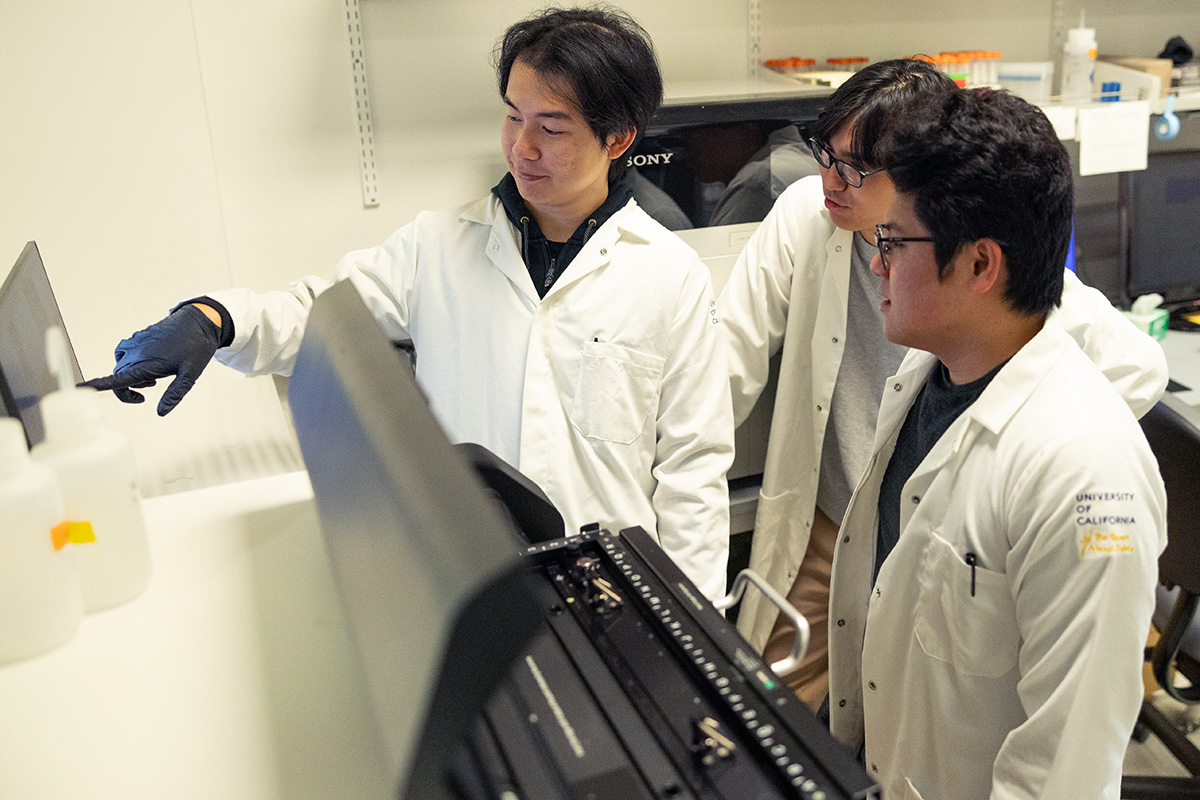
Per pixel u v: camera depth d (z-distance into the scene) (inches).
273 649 28.3
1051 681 37.6
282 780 23.2
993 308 40.0
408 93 76.2
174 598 31.0
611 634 25.0
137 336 47.7
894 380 49.3
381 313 60.9
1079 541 36.6
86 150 68.9
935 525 43.4
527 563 28.0
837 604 54.0
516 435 57.4
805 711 21.3
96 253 71.0
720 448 59.2
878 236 41.1
